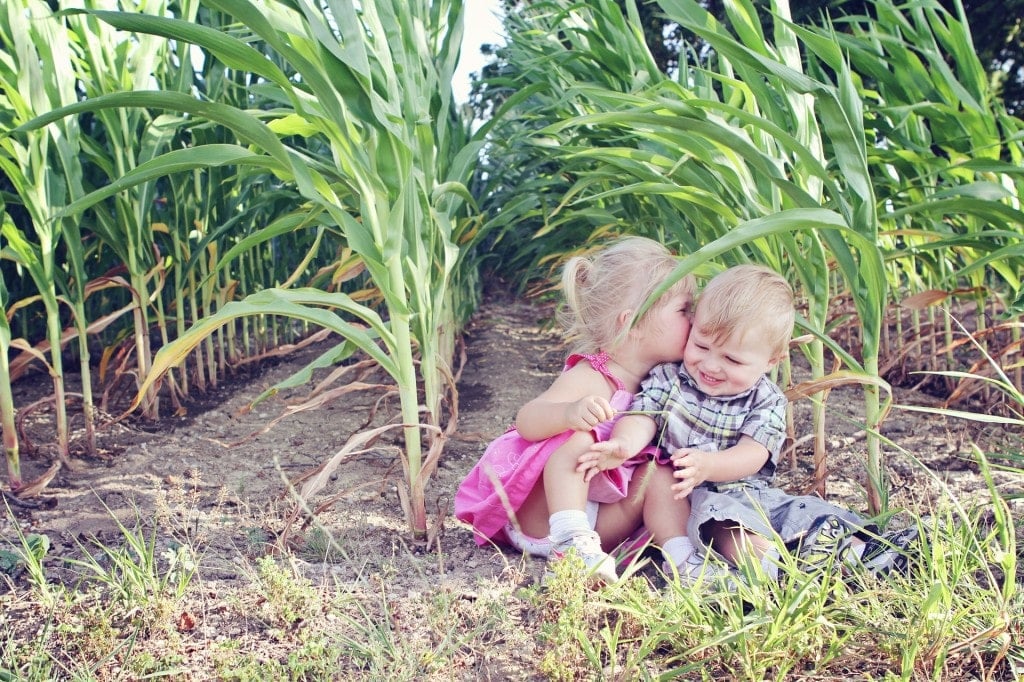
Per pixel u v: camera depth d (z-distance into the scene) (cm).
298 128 195
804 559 144
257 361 366
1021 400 149
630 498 165
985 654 122
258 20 137
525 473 160
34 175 219
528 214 356
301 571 159
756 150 163
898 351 282
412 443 177
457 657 129
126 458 241
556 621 129
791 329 162
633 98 192
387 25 190
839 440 237
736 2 180
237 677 123
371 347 172
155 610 139
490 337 426
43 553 168
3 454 244
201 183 310
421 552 171
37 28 218
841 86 168
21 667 127
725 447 164
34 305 332
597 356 173
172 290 332
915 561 138
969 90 233
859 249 160
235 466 232
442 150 249
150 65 260
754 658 119
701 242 232
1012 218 175
